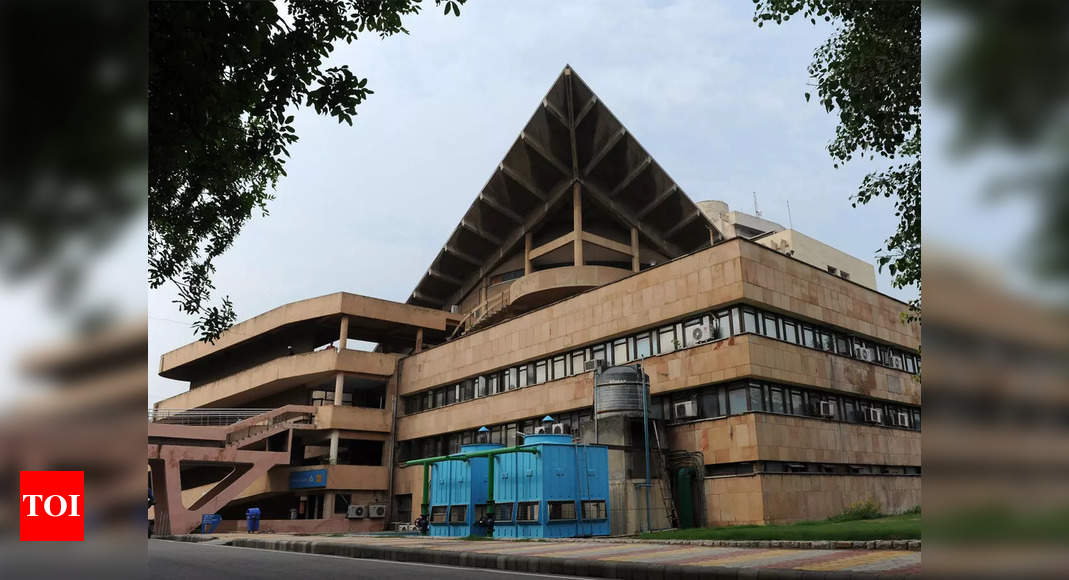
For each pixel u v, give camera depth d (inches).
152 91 275.4
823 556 389.7
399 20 342.0
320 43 323.9
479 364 1439.5
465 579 379.6
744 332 946.1
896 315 1250.6
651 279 1097.4
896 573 293.4
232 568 469.7
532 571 443.2
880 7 341.1
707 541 531.5
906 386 1230.3
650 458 955.3
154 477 1428.4
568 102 1574.8
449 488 925.8
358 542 706.8
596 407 985.5
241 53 278.5
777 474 915.4
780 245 2178.9
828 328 1099.9
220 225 430.0
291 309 1785.2
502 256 1974.7
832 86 395.2
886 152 390.0
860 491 1054.4
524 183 1749.5
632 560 409.7
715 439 954.1
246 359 2027.6
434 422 1534.2
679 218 1820.9
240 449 1510.8
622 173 1702.8
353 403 1884.8
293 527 1453.0
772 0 388.2
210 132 318.3
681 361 1022.4
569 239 1697.8
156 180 327.3
